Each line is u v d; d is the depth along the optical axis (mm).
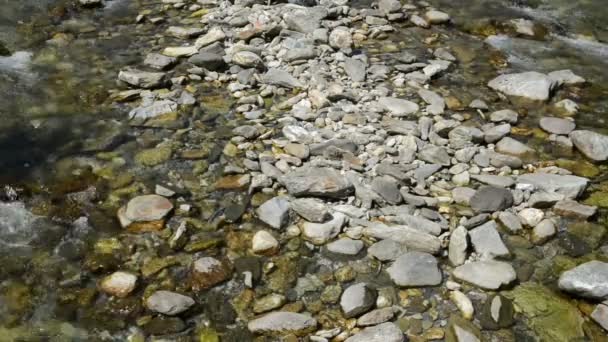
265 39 4793
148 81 4242
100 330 2840
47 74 4355
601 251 3232
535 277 3094
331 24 5008
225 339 2805
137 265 3090
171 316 2875
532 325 2885
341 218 3279
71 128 3883
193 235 3229
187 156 3691
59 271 3061
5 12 5094
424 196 3463
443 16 5258
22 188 3459
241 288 3000
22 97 4121
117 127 3900
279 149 3746
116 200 3414
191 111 4055
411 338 2814
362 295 2930
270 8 5133
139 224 3270
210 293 2977
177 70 4453
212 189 3484
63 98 4129
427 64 4617
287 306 2934
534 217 3352
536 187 3518
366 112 4055
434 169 3621
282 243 3209
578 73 4699
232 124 3955
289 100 4137
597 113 4246
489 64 4746
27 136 3811
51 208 3359
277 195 3451
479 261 3117
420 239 3168
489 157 3740
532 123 4113
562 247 3244
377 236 3215
